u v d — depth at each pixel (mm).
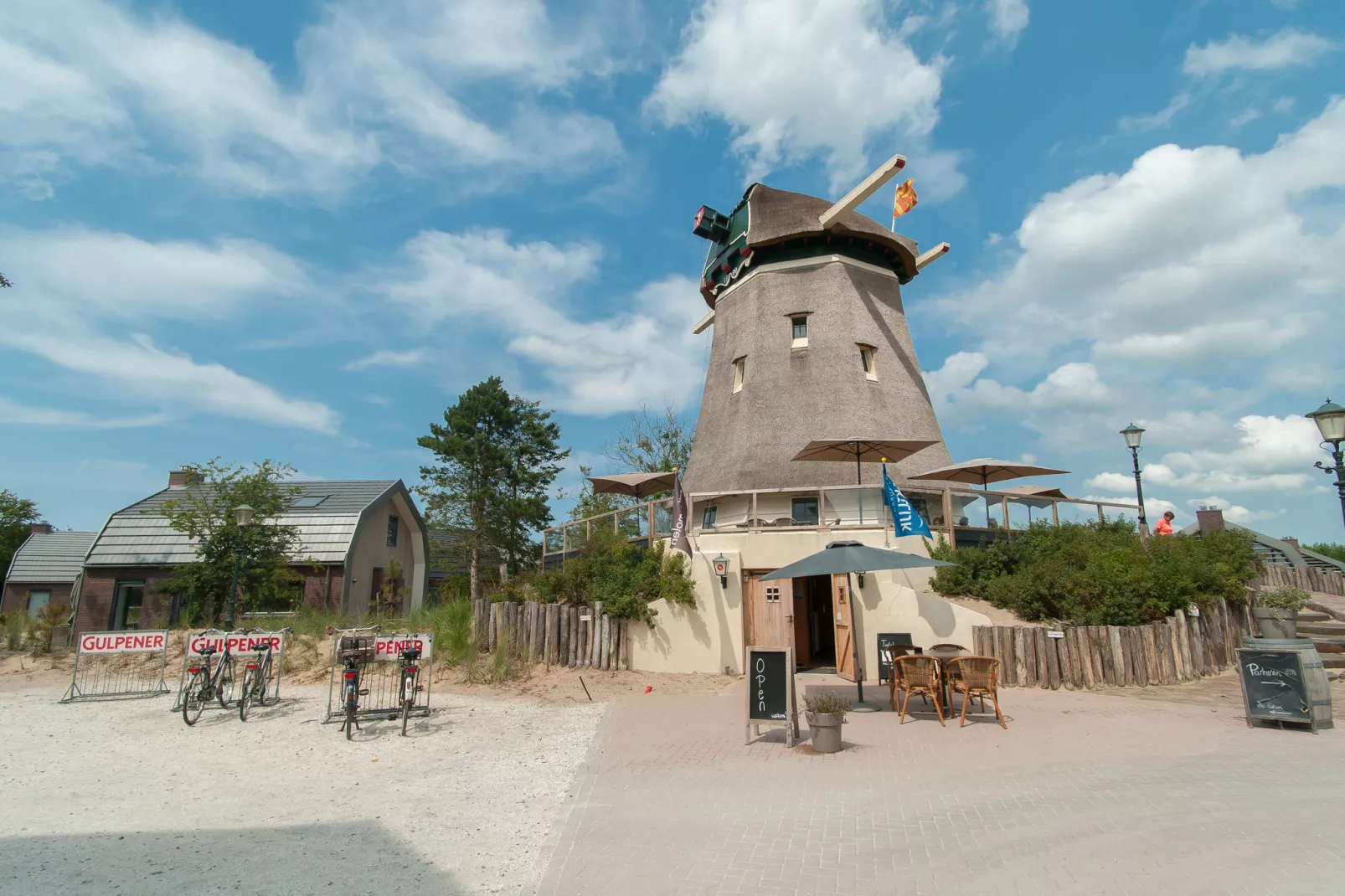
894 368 20281
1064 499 16766
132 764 8391
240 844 5824
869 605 14242
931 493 17281
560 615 14844
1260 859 4918
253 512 18062
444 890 4914
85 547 31672
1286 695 9047
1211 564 14336
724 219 23094
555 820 6277
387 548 29859
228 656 11508
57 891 4938
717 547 15375
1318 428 11617
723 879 4949
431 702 11992
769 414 19312
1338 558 28438
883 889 4727
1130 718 9711
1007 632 12625
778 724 8859
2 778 7828
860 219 21391
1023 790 6652
